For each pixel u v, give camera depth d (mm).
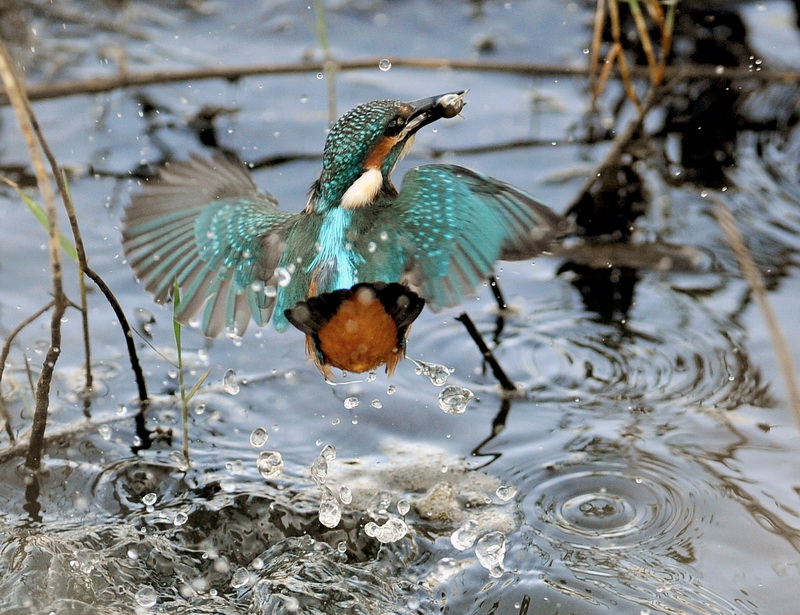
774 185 13906
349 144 7785
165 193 8297
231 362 11359
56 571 8703
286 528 9305
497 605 8406
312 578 8734
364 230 7492
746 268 7742
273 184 13766
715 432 10188
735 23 16594
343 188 7734
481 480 9781
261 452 10188
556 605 8375
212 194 8320
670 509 9297
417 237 7410
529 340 11602
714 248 12820
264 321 7758
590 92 15719
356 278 7297
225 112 15164
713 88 15555
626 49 16344
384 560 8945
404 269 7336
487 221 7379
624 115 15297
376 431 10484
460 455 10125
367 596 8555
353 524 9320
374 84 15805
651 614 8234
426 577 8750
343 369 6773
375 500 9578
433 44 16719
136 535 9164
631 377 11023
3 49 8039
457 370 11258
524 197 7406
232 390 10375
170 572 8852
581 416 10555
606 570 8680
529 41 16750
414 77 16031
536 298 12266
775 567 8617
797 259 12539
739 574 8570
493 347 11516
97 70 15617
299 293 7461
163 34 16672
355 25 17125
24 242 12578
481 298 12305
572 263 12758
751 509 9227
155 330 11656
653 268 12570
